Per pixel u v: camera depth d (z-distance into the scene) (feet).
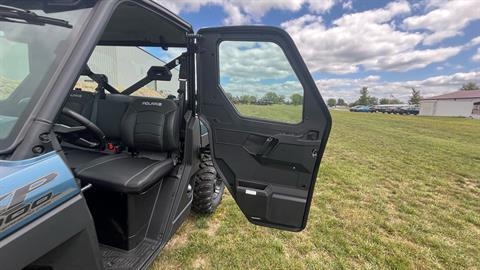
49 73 3.32
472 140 34.73
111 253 5.54
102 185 5.25
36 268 3.13
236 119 6.02
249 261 7.03
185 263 6.75
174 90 9.04
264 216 6.17
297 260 7.24
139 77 9.93
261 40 5.37
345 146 25.63
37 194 2.86
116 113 7.80
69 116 4.50
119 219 5.45
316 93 5.27
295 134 5.58
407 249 8.02
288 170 5.80
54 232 3.06
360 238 8.46
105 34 7.93
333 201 11.32
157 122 6.92
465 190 13.65
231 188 6.38
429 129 48.49
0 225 2.50
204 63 5.99
